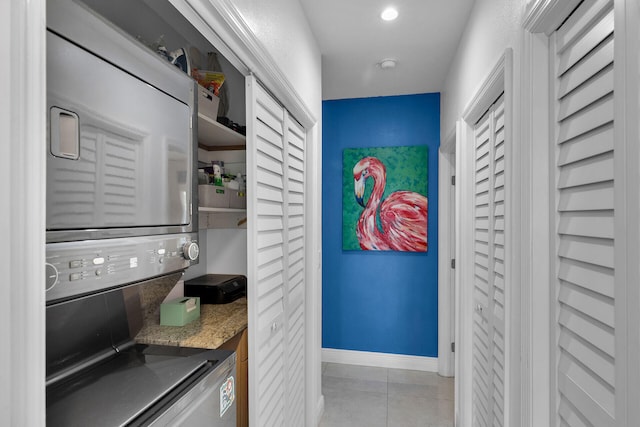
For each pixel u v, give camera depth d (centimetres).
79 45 75
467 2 189
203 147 217
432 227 327
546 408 105
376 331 338
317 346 246
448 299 318
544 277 106
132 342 140
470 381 210
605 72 79
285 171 181
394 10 197
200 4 94
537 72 107
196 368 117
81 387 102
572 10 93
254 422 140
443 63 263
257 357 141
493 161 165
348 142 339
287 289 183
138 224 91
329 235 344
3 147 44
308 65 210
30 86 46
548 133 106
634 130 63
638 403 62
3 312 44
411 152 326
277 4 153
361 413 257
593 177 83
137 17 158
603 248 80
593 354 84
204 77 178
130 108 89
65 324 111
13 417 45
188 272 211
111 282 82
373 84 304
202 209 161
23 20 46
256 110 140
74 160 73
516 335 119
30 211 47
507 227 131
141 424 85
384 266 336
